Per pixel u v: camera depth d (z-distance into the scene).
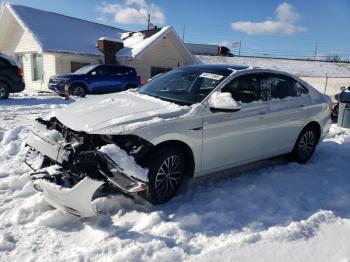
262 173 5.42
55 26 21.36
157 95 4.99
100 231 3.52
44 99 14.48
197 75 5.14
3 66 13.26
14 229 3.55
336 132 8.83
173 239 3.48
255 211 4.14
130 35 24.33
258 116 5.07
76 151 3.76
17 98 14.30
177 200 4.35
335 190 4.89
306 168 5.82
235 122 4.77
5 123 8.59
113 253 3.20
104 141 3.92
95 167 3.66
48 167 4.03
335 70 40.16
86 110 4.39
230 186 4.84
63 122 4.18
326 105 6.39
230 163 4.91
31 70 21.77
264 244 3.46
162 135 4.02
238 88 5.00
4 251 3.19
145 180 3.73
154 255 3.17
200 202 4.33
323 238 3.63
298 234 3.65
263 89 5.35
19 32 22.05
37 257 3.12
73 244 3.35
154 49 22.92
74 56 20.34
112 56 21.11
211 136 4.52
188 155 4.43
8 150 5.96
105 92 17.08
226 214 4.02
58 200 3.65
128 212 3.98
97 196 4.22
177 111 4.31
